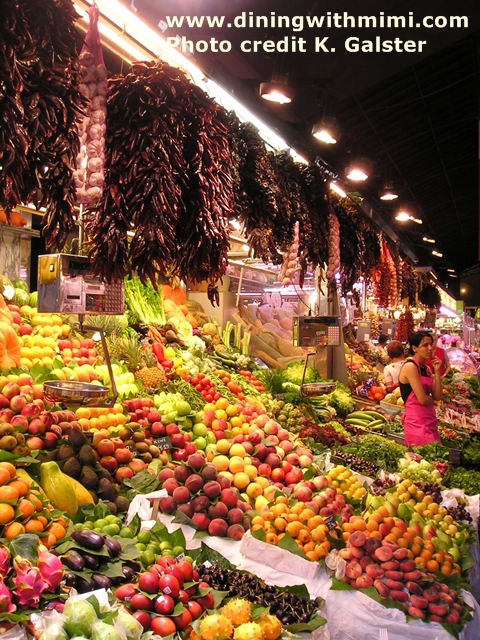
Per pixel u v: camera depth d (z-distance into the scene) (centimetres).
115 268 280
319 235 552
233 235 676
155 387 474
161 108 284
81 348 465
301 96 527
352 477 380
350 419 719
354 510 351
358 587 283
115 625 186
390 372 838
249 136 412
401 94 650
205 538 301
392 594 277
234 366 665
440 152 935
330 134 493
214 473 326
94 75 259
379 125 724
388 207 1062
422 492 388
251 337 847
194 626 221
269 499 340
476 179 1211
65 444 314
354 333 1273
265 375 668
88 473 307
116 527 274
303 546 300
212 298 325
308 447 478
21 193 221
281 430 422
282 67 418
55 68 221
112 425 368
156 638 206
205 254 305
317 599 270
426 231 1697
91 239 283
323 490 354
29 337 432
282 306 1023
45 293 301
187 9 367
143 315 623
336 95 511
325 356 806
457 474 499
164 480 335
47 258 301
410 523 333
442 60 605
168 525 306
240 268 895
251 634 212
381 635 269
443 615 272
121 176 273
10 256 618
